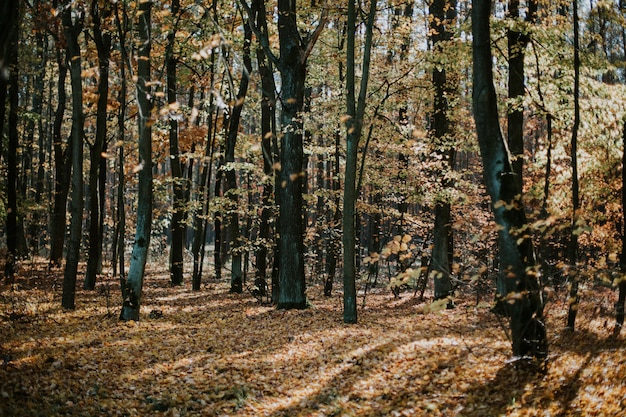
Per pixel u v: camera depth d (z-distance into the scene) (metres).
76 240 13.46
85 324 11.42
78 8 10.02
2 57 3.34
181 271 22.14
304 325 11.87
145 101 11.42
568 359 7.62
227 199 19.27
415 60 16.09
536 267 6.07
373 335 10.30
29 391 6.21
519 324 7.18
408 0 15.52
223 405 6.71
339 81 17.75
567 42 12.20
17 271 16.58
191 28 17.20
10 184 16.72
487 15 7.43
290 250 14.65
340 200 18.66
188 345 9.80
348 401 6.85
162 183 23.02
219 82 17.19
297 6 17.33
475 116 7.50
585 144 13.01
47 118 29.33
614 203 14.22
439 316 12.97
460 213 17.98
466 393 6.80
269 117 17.08
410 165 17.59
